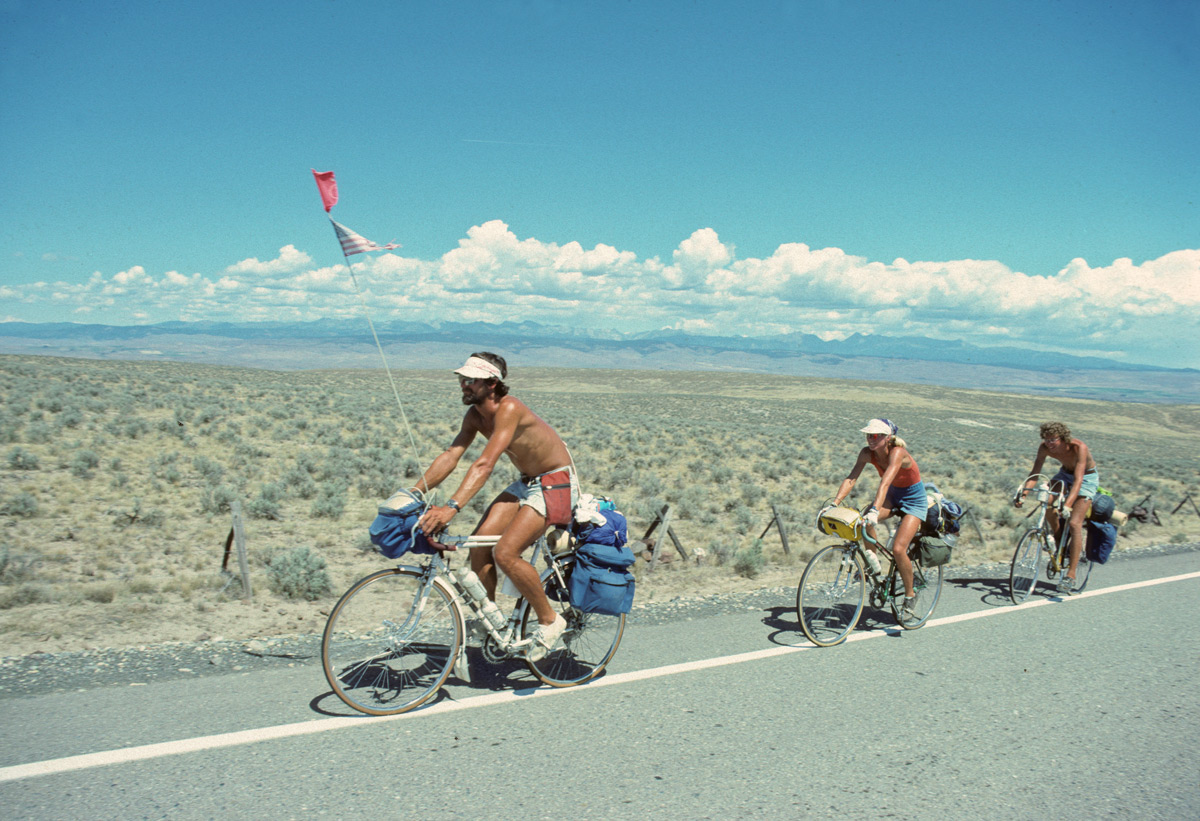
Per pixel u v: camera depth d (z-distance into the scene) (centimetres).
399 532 434
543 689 491
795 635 649
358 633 589
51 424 1977
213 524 1178
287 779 352
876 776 382
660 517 1030
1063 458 842
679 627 666
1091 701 504
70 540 1027
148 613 697
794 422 8075
